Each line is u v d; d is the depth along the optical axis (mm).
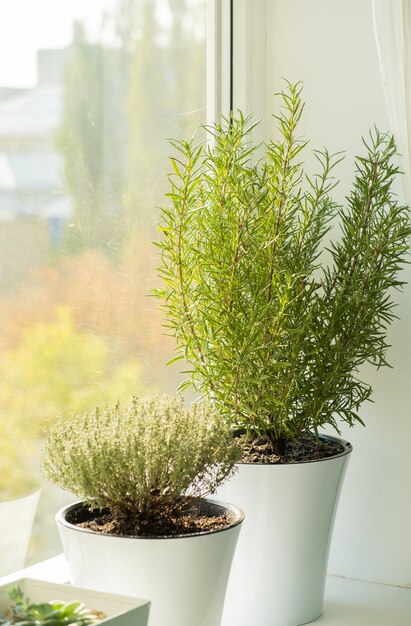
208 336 1224
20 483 1148
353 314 1268
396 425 1396
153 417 1051
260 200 1220
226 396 1241
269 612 1241
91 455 1017
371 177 1278
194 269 1232
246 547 1226
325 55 1408
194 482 1068
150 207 1306
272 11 1435
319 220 1292
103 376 1246
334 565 1441
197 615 1019
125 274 1272
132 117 1273
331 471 1235
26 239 1146
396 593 1383
